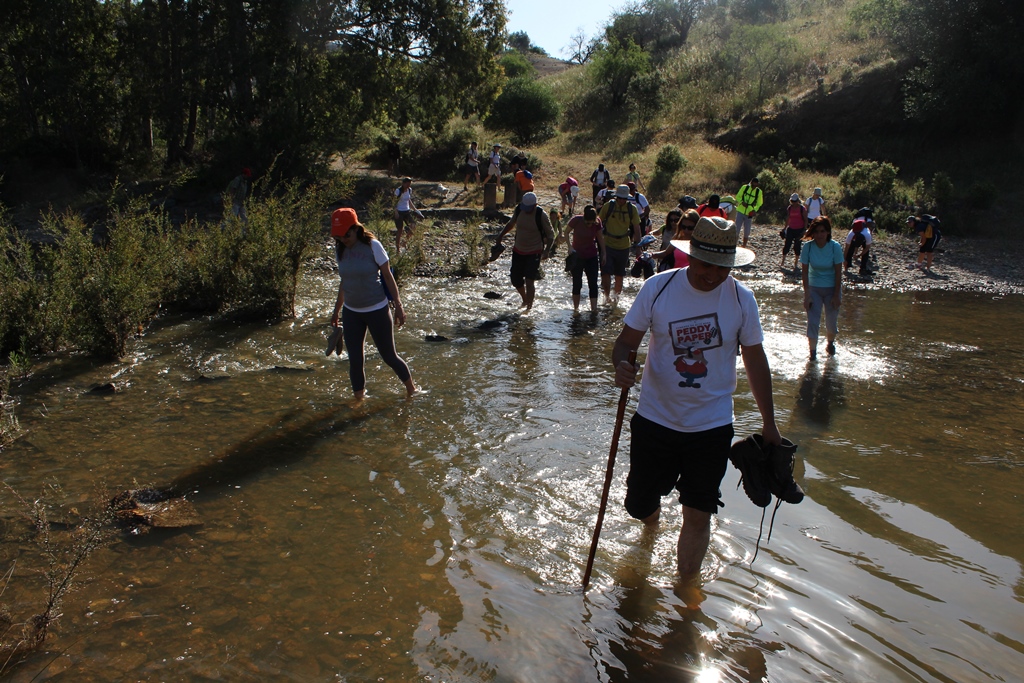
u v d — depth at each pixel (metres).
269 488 4.62
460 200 22.20
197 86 23.59
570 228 10.43
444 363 7.56
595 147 33.66
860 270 16.12
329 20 24.03
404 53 25.00
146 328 8.66
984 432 5.93
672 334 3.45
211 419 5.79
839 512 4.47
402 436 5.50
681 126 34.34
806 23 41.47
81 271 7.71
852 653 3.17
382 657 3.10
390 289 6.18
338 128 23.14
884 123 31.12
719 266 3.30
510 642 3.22
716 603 3.53
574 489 4.69
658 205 24.47
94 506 4.34
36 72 25.34
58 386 6.51
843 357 8.39
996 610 3.49
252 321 9.16
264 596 3.51
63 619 3.30
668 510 4.46
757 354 3.48
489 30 26.06
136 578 3.63
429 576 3.71
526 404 6.29
